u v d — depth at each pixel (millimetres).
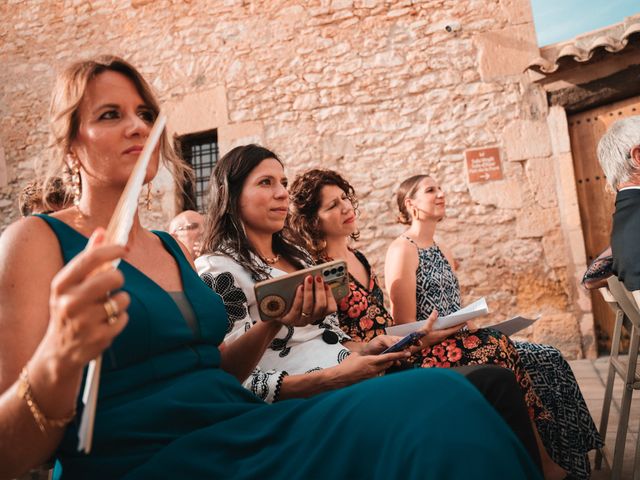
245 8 6199
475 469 717
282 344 1800
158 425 998
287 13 6086
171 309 1121
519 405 1350
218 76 6191
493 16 5621
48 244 1058
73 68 1179
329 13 5996
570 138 5555
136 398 1024
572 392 2234
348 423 855
